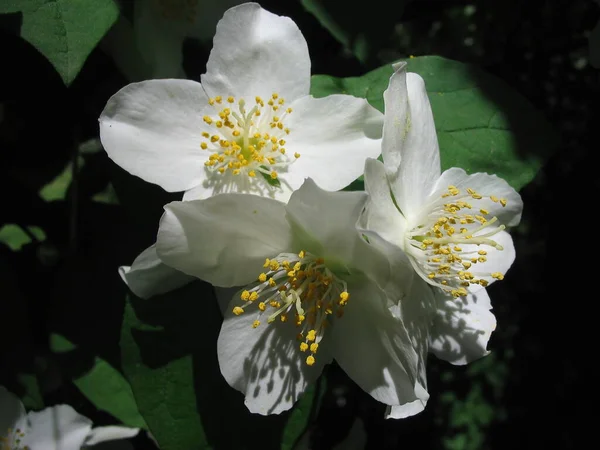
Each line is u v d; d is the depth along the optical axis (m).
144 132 0.10
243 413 0.11
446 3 0.17
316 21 0.12
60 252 0.14
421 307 0.10
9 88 0.12
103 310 0.13
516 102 0.12
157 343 0.11
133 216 0.12
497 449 0.24
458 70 0.12
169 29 0.11
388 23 0.12
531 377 0.23
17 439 0.12
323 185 0.10
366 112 0.10
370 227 0.09
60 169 0.14
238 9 0.10
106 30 0.10
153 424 0.11
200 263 0.09
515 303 0.22
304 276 0.10
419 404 0.10
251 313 0.10
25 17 0.09
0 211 0.14
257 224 0.09
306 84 0.10
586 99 0.17
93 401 0.13
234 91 0.10
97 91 0.13
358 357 0.10
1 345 0.12
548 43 0.17
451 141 0.11
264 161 0.10
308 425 0.11
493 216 0.11
